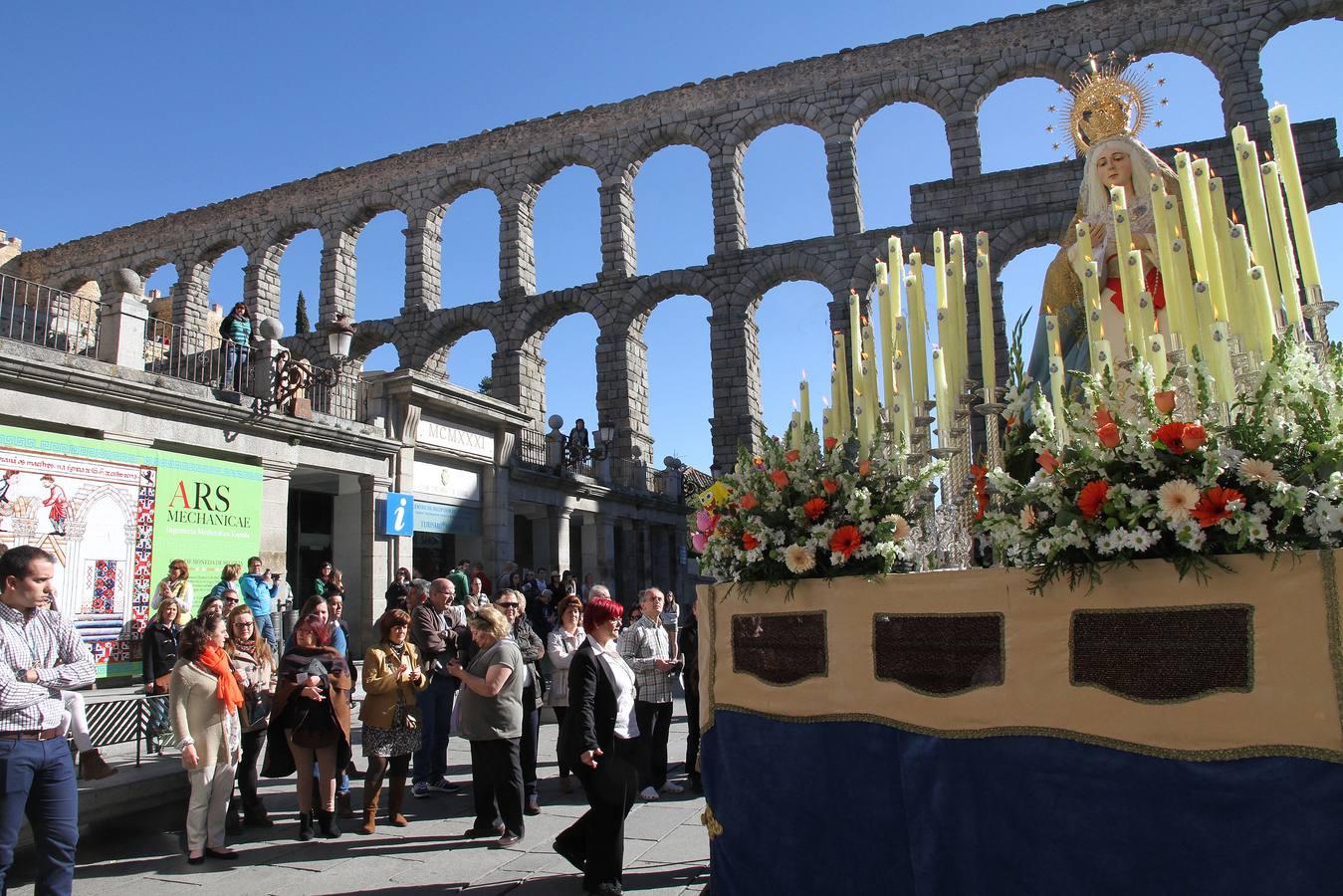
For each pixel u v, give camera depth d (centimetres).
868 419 491
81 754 710
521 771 759
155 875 669
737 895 434
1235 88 3164
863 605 409
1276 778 297
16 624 516
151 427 1474
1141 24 3331
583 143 4038
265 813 813
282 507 1741
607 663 640
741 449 498
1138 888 317
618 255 3897
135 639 1397
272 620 1360
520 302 3972
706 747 468
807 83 3722
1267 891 293
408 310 4138
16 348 1255
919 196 3400
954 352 449
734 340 3647
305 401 1778
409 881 646
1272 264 363
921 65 3572
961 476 448
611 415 3781
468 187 4231
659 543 3528
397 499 1998
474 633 763
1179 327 380
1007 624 361
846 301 3478
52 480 1302
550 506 2762
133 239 4675
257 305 4312
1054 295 630
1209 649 317
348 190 4322
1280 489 304
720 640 467
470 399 2252
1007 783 350
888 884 383
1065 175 3259
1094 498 336
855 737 401
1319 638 297
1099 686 335
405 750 800
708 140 3838
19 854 704
